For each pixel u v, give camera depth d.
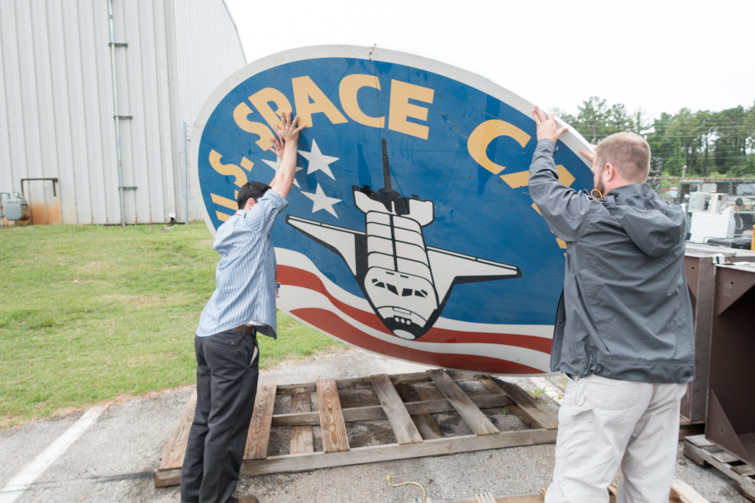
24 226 10.08
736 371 2.61
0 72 9.98
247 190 2.36
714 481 2.51
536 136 2.19
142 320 5.29
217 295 2.15
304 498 2.38
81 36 9.96
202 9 13.06
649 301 1.62
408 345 3.20
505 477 2.53
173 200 10.55
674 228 1.58
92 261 7.53
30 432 3.06
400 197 2.58
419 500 2.25
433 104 2.26
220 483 2.10
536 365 3.00
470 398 3.35
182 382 3.78
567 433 1.75
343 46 2.25
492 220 2.49
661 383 1.62
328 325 3.33
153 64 10.20
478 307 2.81
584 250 1.67
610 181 1.78
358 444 2.92
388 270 2.85
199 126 2.74
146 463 2.72
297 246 3.01
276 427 3.13
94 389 3.63
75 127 10.18
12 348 4.44
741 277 2.42
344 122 2.42
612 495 2.27
